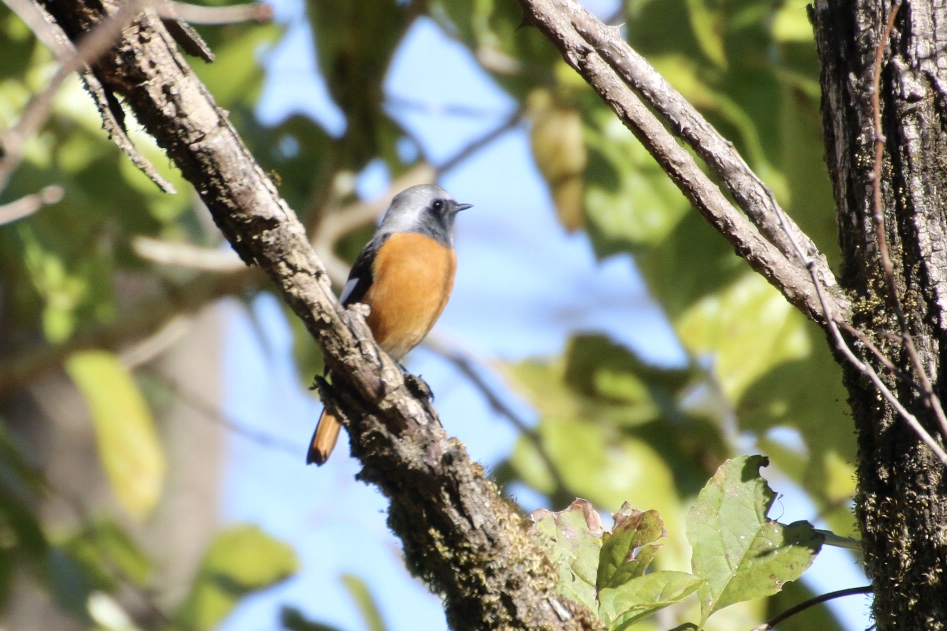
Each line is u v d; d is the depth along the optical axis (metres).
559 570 5.53
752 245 5.32
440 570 5.41
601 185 12.68
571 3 5.61
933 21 5.11
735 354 10.41
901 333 4.86
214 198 4.85
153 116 4.69
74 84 12.45
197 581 12.34
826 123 5.56
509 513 5.50
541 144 12.95
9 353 14.98
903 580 4.82
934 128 5.03
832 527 10.58
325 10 12.79
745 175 5.45
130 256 13.38
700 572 5.34
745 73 10.82
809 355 10.20
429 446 5.25
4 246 13.46
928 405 4.60
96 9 4.59
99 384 11.97
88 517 12.86
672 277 11.00
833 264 9.12
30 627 15.73
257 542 12.41
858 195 5.24
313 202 12.95
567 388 13.52
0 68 12.25
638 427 13.13
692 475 12.95
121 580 12.66
